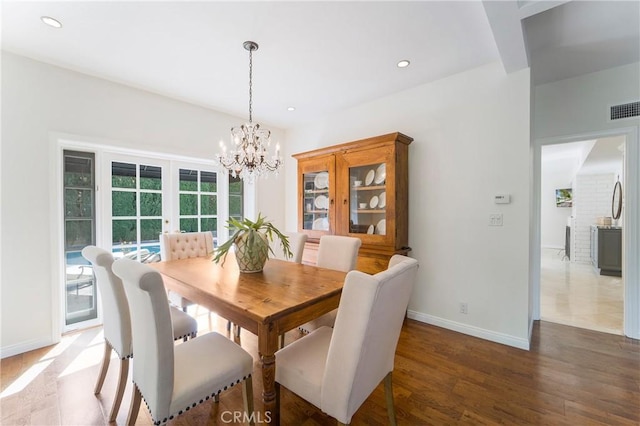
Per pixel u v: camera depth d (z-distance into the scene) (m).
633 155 2.50
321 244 2.48
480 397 1.74
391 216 2.73
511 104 2.38
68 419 1.56
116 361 2.16
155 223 3.19
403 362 2.14
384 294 1.09
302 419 1.57
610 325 2.83
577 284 4.35
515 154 2.37
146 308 1.11
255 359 2.21
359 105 3.38
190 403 1.19
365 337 1.07
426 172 2.87
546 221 7.99
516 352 2.29
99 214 2.79
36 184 2.34
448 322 2.74
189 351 1.42
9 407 1.65
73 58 2.31
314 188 3.53
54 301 2.42
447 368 2.06
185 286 1.78
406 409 1.63
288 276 1.90
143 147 2.92
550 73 2.67
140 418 1.58
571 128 2.76
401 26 1.92
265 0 1.66
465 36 2.05
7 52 2.21
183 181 3.43
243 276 1.90
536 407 1.65
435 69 2.56
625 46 2.22
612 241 4.92
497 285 2.47
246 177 2.38
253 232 2.00
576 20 1.90
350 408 1.11
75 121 2.52
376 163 2.87
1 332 2.20
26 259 2.30
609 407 1.65
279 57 2.31
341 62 2.40
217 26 1.90
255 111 3.58
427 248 2.87
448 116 2.71
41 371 2.02
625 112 2.52
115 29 1.94
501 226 2.45
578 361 2.14
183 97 3.12
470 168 2.60
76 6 1.71
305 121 3.99
